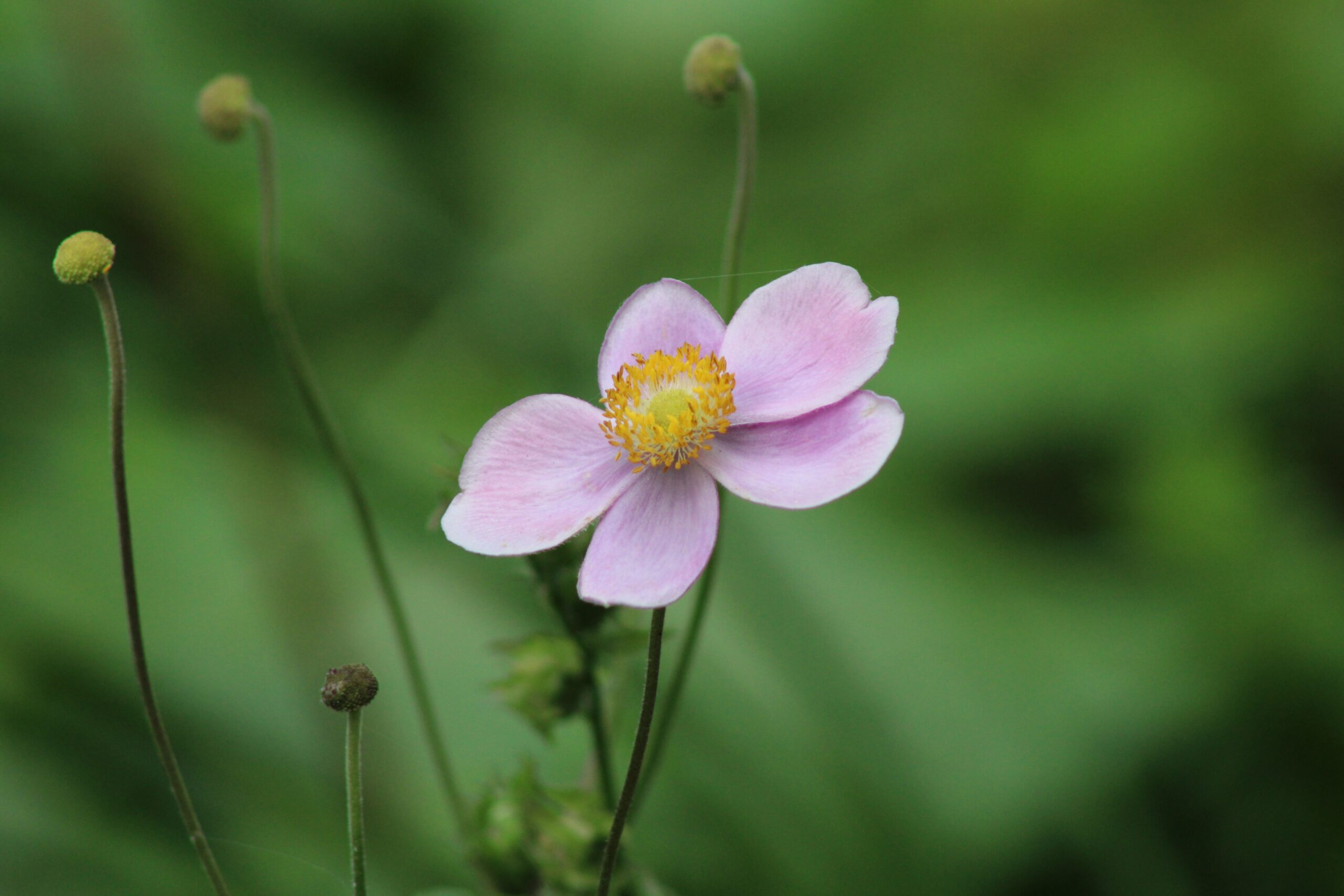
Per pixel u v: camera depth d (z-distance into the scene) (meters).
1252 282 0.95
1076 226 1.00
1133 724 0.82
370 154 1.01
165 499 0.82
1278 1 1.01
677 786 0.77
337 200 0.97
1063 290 0.97
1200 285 0.96
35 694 0.76
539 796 0.67
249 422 0.86
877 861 0.77
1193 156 0.99
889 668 0.83
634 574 0.61
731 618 0.84
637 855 0.76
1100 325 0.94
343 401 0.89
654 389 0.62
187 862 0.74
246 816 0.75
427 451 0.88
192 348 0.87
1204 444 0.89
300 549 0.80
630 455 0.62
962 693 0.82
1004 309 0.96
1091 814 0.79
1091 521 0.90
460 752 0.78
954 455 0.92
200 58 1.01
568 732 0.79
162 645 0.78
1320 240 0.96
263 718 0.77
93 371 0.87
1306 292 0.93
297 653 0.78
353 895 0.61
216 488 0.83
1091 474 0.91
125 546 0.62
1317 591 0.83
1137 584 0.87
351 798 0.61
